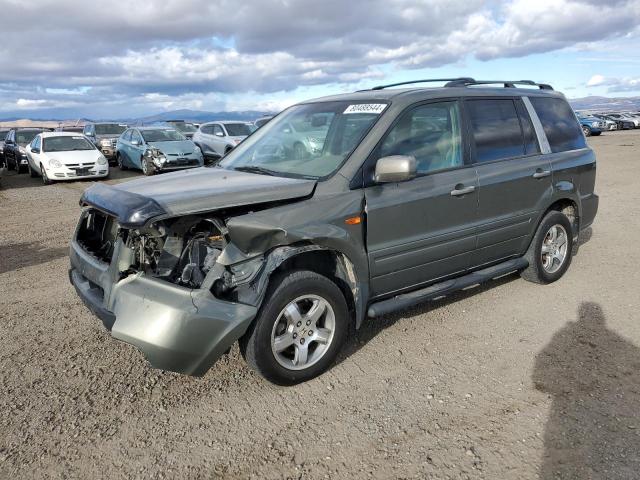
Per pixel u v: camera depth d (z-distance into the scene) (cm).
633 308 471
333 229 345
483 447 282
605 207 947
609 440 285
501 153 468
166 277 319
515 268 491
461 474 262
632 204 968
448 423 305
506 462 270
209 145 1806
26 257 688
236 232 309
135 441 294
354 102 427
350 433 298
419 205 393
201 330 297
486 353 391
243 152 462
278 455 281
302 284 334
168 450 287
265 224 317
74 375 366
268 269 321
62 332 437
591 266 598
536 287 530
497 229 459
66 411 322
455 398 331
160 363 299
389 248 381
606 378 350
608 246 682
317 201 346
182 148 1656
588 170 555
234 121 1853
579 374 356
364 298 373
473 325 441
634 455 272
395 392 340
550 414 311
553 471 262
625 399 324
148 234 319
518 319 452
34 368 375
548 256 525
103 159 1582
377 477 262
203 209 308
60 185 1500
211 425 309
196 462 277
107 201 327
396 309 390
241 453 283
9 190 1423
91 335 430
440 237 412
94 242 407
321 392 342
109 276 331
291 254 329
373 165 373
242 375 365
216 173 405
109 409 325
